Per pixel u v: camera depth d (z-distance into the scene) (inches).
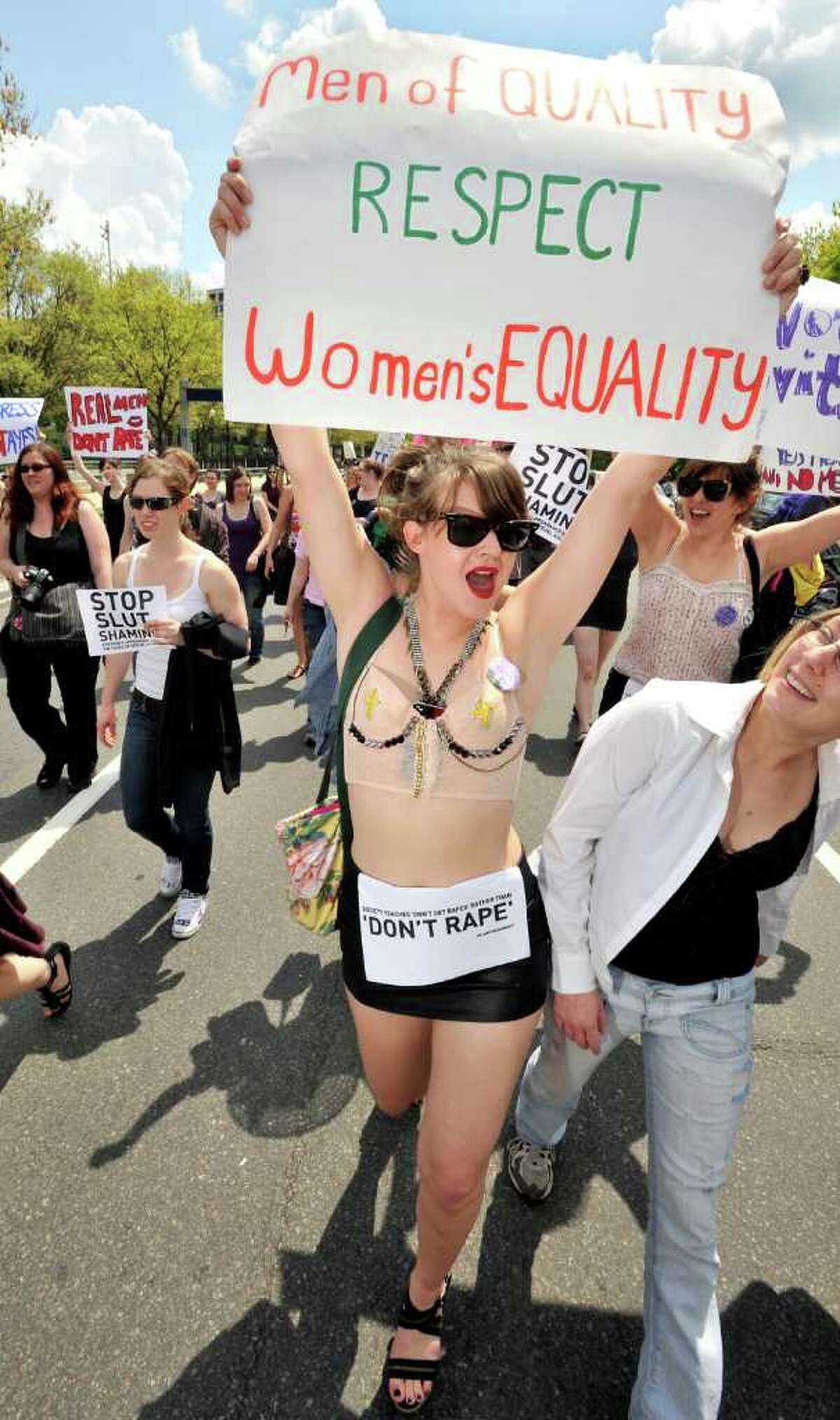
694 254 53.2
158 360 1481.3
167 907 124.7
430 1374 61.6
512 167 51.9
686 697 56.8
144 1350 64.6
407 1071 65.6
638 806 58.6
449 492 51.8
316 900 81.4
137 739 110.6
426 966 58.7
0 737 193.2
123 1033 97.5
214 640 105.4
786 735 53.6
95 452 301.7
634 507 58.6
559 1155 83.8
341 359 55.1
